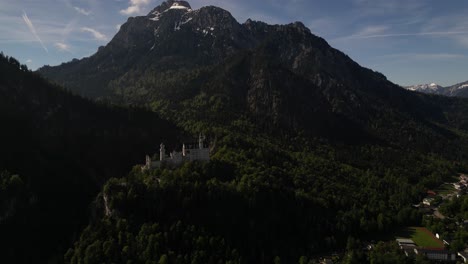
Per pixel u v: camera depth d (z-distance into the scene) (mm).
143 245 174250
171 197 196625
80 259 172125
